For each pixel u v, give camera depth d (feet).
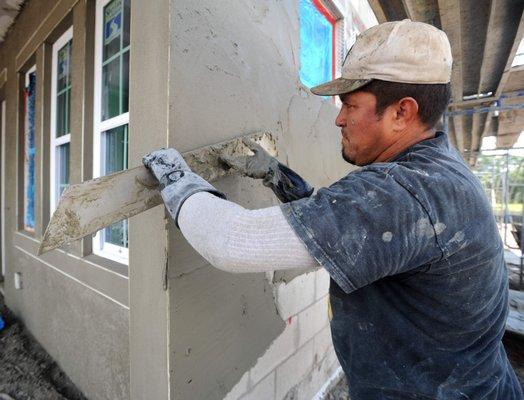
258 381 5.57
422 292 2.48
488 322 2.67
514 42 12.42
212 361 4.51
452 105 19.65
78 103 6.79
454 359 2.55
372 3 10.69
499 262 2.61
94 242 6.87
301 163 6.81
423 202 2.17
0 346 8.99
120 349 5.49
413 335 2.59
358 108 2.87
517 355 11.51
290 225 2.12
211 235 2.29
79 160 6.70
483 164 42.78
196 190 2.56
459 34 11.73
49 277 8.34
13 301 11.30
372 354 2.77
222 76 4.60
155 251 4.11
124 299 5.32
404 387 2.64
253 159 4.11
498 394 2.76
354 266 2.07
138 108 4.35
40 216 9.01
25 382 7.38
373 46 2.68
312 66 8.32
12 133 11.43
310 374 7.41
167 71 3.88
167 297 3.97
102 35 6.61
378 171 2.37
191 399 4.20
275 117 5.88
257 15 5.37
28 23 9.70
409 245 2.13
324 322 7.98
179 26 3.97
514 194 39.93
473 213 2.35
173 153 3.13
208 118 4.37
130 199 3.27
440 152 2.62
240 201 4.94
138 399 4.56
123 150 6.02
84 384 6.75
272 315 5.81
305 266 2.19
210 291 4.49
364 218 2.08
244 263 2.19
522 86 17.63
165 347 4.00
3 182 13.55
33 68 10.30
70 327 7.27
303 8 7.79
